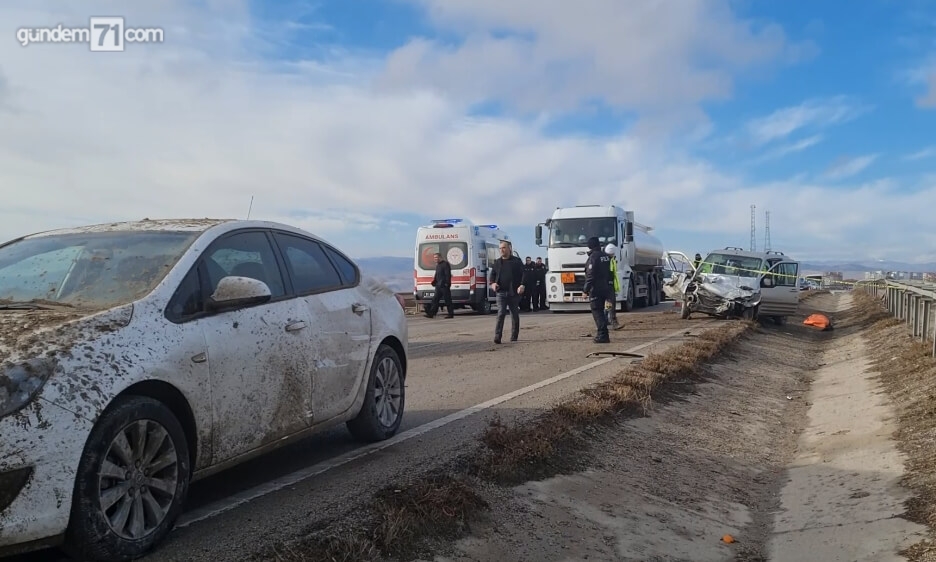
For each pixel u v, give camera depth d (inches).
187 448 158.6
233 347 174.2
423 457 224.4
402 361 261.1
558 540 190.9
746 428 353.7
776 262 864.3
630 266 1075.3
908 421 316.5
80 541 134.6
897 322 718.5
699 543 212.1
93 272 173.6
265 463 220.4
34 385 130.1
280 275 206.7
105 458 138.1
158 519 150.0
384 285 263.1
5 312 155.0
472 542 175.5
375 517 168.1
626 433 291.6
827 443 323.3
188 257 176.2
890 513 220.7
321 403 209.9
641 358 473.7
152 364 149.9
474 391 349.7
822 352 711.7
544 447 234.7
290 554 145.7
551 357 486.0
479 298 1083.9
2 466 123.6
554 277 1023.0
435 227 1071.6
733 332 645.3
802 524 229.9
